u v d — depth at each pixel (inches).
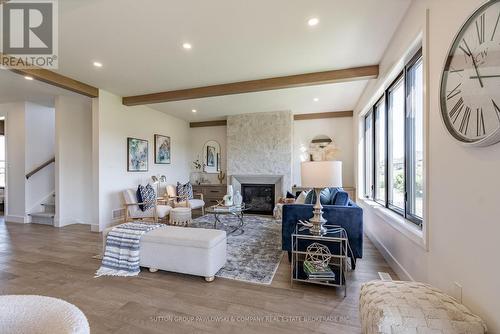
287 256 122.0
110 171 177.0
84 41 106.3
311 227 96.7
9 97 189.2
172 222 187.3
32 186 202.5
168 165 246.8
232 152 250.1
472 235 53.6
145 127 214.7
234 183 252.5
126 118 192.2
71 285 92.0
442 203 65.5
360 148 197.6
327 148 233.9
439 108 63.4
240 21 93.0
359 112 194.9
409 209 100.7
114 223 179.2
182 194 225.1
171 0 80.7
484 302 49.8
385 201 132.1
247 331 66.7
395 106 124.1
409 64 98.9
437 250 68.3
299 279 90.0
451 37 60.9
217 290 88.6
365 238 156.7
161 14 88.3
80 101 197.5
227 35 102.7
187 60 125.5
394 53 103.1
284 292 87.1
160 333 65.8
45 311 30.0
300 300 81.9
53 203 207.2
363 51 117.1
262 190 252.4
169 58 123.2
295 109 229.8
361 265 110.9
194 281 95.7
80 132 200.2
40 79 135.3
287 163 235.0
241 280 96.2
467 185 55.2
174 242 99.6
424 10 74.4
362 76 133.5
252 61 127.0
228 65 131.6
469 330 45.6
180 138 269.3
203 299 82.5
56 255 123.2
